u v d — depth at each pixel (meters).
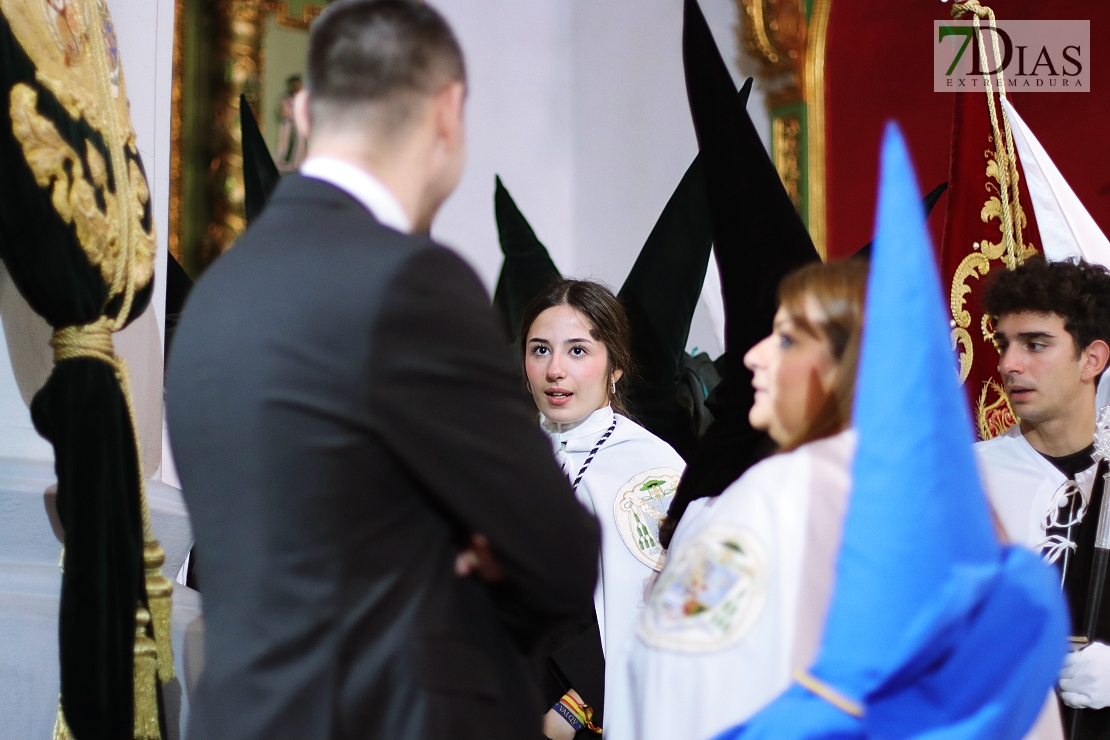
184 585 2.95
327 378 1.21
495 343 1.30
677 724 1.29
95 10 2.35
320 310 1.22
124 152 2.34
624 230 7.86
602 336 2.79
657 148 7.66
